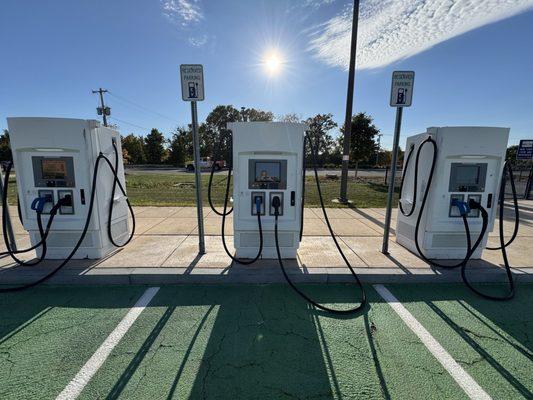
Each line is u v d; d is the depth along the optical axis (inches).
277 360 83.8
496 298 119.0
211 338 92.8
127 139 1873.8
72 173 136.7
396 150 151.2
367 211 283.3
